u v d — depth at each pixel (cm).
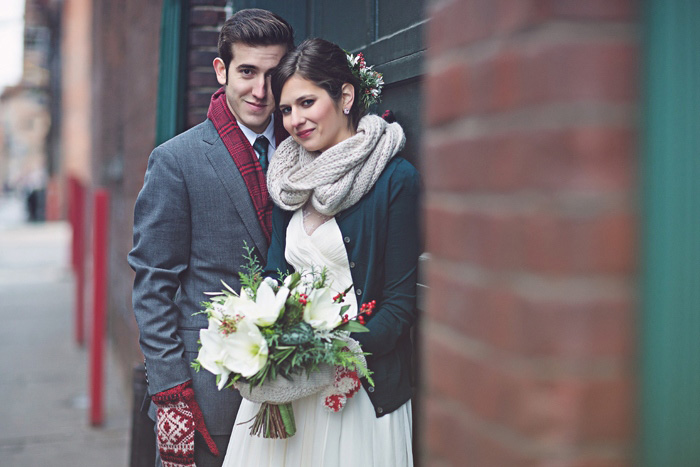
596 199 75
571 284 76
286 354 160
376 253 183
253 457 185
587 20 75
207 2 334
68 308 957
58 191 2717
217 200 206
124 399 527
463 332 93
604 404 76
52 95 2716
